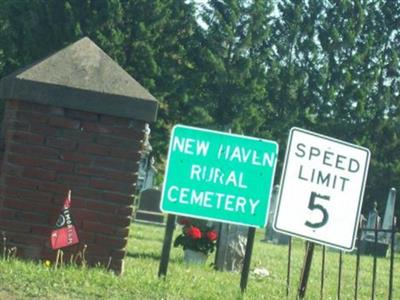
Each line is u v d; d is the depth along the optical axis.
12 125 10.71
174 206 10.05
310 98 65.88
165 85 59.12
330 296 13.77
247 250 10.52
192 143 10.03
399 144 66.44
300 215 10.12
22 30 56.62
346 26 65.44
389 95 66.62
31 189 10.69
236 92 61.81
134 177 10.73
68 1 54.94
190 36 60.81
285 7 65.12
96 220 10.70
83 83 10.68
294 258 22.20
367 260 25.50
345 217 10.20
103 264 10.71
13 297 9.02
